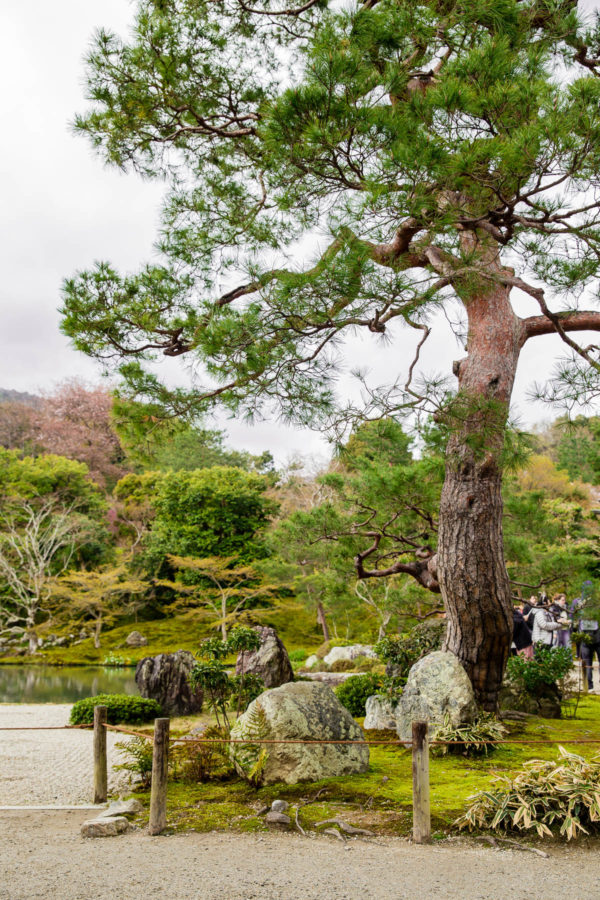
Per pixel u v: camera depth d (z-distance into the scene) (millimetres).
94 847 4770
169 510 30062
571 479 29422
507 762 6957
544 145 5051
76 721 11922
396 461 10023
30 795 6785
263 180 9594
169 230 9875
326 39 5984
